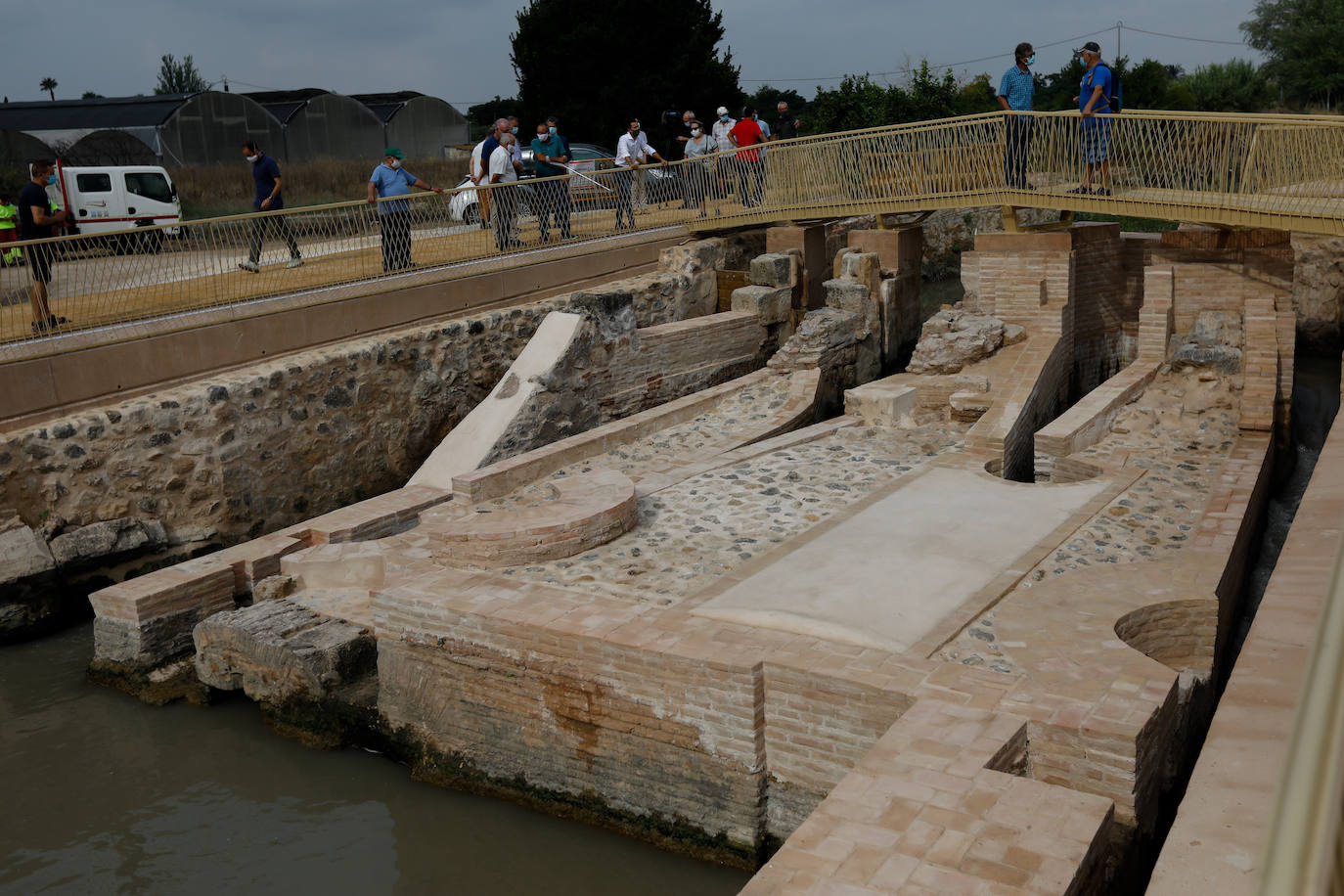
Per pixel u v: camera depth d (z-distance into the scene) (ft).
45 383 35.47
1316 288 61.41
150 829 25.72
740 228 62.28
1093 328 50.65
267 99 105.09
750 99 190.90
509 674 26.32
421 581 28.84
